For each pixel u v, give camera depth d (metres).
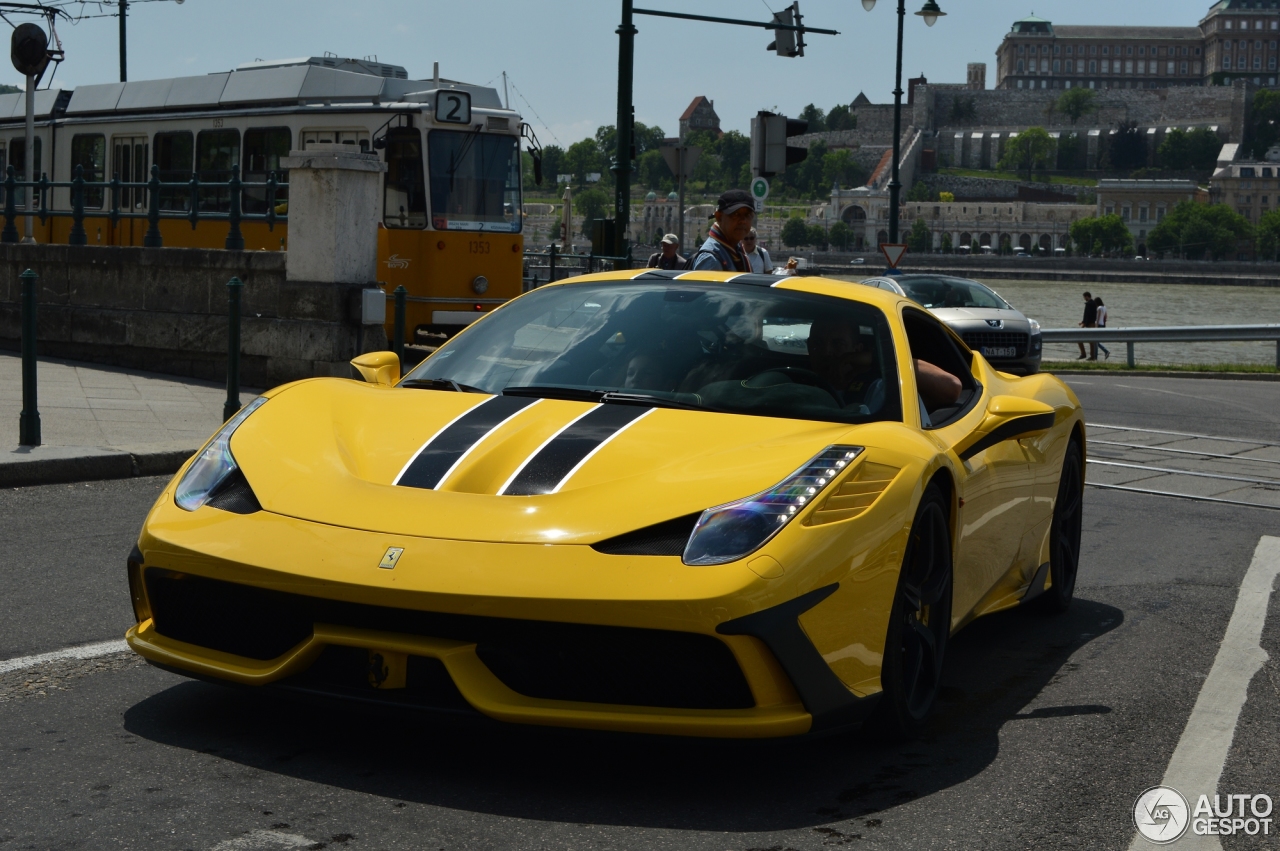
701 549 2.87
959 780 3.20
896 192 30.14
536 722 2.83
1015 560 4.62
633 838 2.70
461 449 3.26
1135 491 8.88
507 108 17.86
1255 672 4.40
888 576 3.18
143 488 6.93
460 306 16.41
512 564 2.83
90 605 4.52
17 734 3.21
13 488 6.69
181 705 3.48
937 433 3.87
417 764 3.08
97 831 2.62
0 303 13.97
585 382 3.80
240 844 2.58
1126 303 132.88
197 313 12.22
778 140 14.46
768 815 2.88
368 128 16.23
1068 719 3.79
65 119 19.77
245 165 17.20
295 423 3.49
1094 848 2.80
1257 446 11.76
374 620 2.86
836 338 3.98
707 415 3.52
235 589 3.00
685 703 2.89
